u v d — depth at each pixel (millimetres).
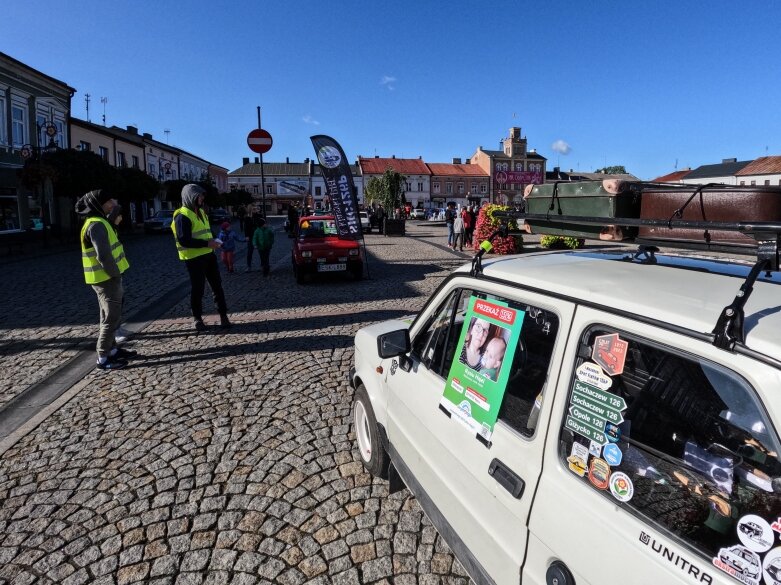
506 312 2027
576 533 1492
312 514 2982
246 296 9602
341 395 4648
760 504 1199
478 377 2074
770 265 1385
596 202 2377
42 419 4258
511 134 82625
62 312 8273
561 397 1663
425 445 2420
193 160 55062
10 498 3188
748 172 52531
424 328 2713
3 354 6082
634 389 1484
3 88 21922
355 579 2494
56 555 2693
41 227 24234
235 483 3303
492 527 1861
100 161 21812
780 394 1142
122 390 4883
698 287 1646
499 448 1865
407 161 83688
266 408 4410
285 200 82000
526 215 2438
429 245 20125
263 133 9969
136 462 3578
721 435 1289
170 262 15336
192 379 5133
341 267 10773
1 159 21750
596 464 1537
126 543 2771
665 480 1388
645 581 1313
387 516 2955
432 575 2514
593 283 1798
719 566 1232
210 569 2578
